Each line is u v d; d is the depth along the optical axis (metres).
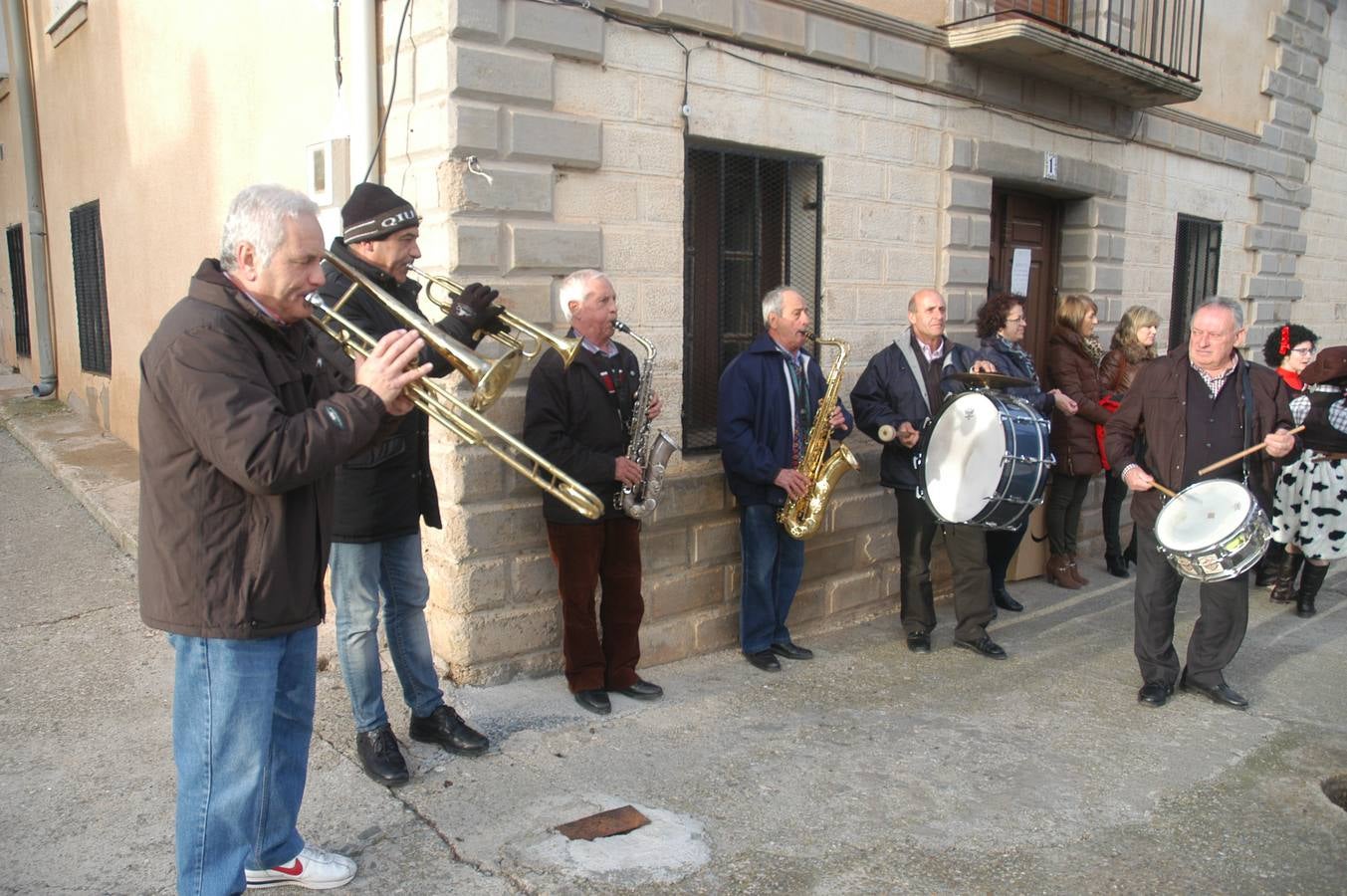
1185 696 4.69
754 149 4.97
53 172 9.34
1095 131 6.98
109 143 7.64
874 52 5.34
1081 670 4.99
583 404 3.97
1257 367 4.45
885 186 5.54
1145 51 7.32
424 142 3.99
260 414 2.29
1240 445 4.36
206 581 2.39
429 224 4.00
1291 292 9.80
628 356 4.17
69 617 4.85
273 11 4.98
